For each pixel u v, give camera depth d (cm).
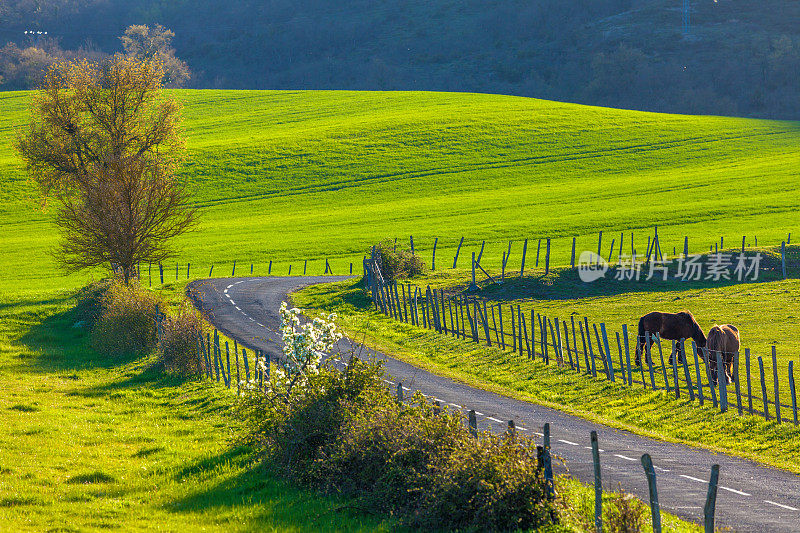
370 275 8031
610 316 6469
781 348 5150
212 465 3081
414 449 2580
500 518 2298
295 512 2514
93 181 7475
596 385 4509
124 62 9538
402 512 2452
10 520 2362
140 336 5878
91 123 9419
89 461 3150
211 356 5084
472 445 2475
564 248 10412
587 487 2612
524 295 7419
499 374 4909
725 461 3092
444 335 6169
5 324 6981
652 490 1986
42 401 4384
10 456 3164
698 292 7131
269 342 5934
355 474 2700
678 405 4009
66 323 7100
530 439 2508
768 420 3600
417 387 4519
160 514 2514
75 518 2441
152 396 4547
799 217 11400
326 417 2903
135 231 7312
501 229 11788
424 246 11088
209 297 7950
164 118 9644
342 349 5559
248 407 3145
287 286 8625
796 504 2538
